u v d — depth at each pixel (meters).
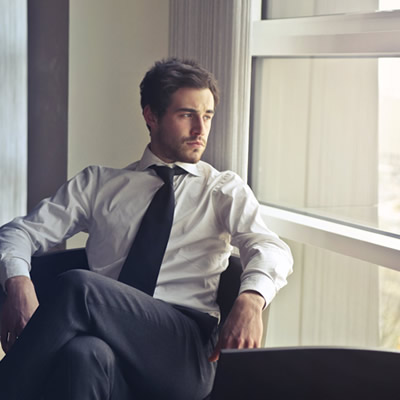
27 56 3.31
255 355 1.25
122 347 1.86
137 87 3.27
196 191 2.26
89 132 3.22
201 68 2.25
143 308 1.90
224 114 2.77
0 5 3.05
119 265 2.24
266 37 2.80
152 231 2.18
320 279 2.73
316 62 2.70
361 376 1.24
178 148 2.24
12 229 2.25
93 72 3.18
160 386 1.93
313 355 1.25
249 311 1.87
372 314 2.51
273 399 1.26
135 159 3.32
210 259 2.21
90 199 2.32
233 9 2.69
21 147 3.19
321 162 2.72
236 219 2.21
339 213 2.65
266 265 2.02
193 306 2.16
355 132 2.55
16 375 1.76
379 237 2.41
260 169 3.03
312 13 2.68
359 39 2.40
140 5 3.21
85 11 3.13
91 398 1.72
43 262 2.27
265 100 2.97
